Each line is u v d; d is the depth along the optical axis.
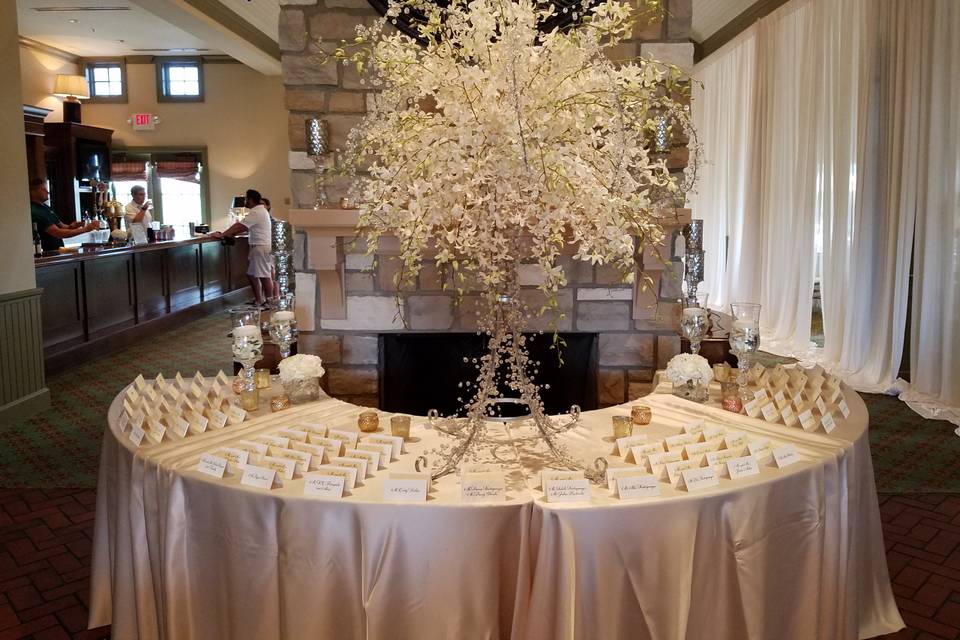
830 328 6.18
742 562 1.76
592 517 1.65
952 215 4.80
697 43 9.47
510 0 1.79
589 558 1.66
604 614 1.67
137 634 2.05
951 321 4.82
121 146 12.34
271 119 12.29
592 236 1.80
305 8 3.28
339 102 3.31
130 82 12.24
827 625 1.96
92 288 6.85
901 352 5.31
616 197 1.74
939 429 4.51
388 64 1.87
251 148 12.34
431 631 1.67
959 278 4.79
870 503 2.30
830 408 2.31
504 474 1.87
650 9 1.98
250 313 2.52
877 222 5.53
